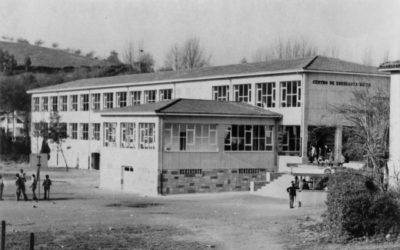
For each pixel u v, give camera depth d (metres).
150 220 32.03
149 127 48.34
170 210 37.03
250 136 51.75
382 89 47.50
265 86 55.19
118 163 51.78
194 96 64.44
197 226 29.61
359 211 24.20
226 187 50.19
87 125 80.00
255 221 31.28
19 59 183.00
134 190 49.66
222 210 36.84
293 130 52.72
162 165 47.16
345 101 52.03
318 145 52.84
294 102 51.94
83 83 84.88
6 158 88.62
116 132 52.38
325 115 51.00
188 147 48.50
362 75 52.50
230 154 50.44
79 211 36.19
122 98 75.19
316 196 39.25
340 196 24.69
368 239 23.84
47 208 37.59
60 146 83.62
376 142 41.03
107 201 42.53
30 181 58.47
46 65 176.38
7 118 112.75
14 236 26.39
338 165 44.75
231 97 58.94
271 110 54.22
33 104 93.62
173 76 69.00
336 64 53.22
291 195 37.84
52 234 27.09
